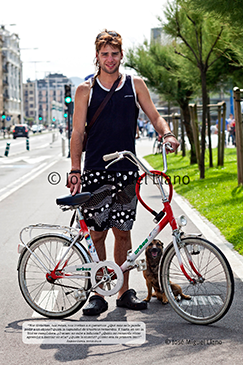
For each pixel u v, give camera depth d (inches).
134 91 160.4
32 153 1248.8
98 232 163.2
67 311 157.4
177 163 764.0
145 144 1573.6
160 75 653.9
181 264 151.3
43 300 159.5
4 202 433.1
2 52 4650.6
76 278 155.7
